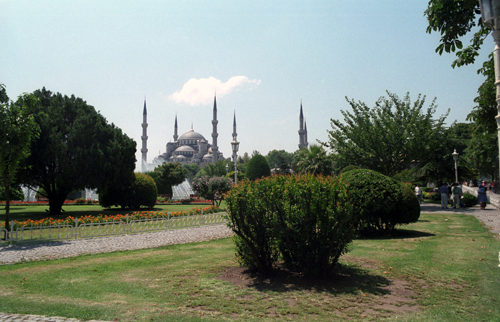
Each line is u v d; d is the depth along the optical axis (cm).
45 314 493
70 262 889
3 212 2761
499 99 545
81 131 2388
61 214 2567
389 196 1141
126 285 646
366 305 524
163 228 1573
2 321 465
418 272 694
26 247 1130
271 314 491
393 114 2456
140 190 3055
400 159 2377
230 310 508
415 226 1405
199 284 647
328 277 670
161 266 809
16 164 1231
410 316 477
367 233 1198
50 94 2648
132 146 2847
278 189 670
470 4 679
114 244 1194
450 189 2983
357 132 2405
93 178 2412
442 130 2539
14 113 1234
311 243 660
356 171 1217
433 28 792
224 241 1238
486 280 630
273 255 723
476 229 1278
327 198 661
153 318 475
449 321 456
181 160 15312
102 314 491
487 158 3791
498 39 548
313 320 468
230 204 688
